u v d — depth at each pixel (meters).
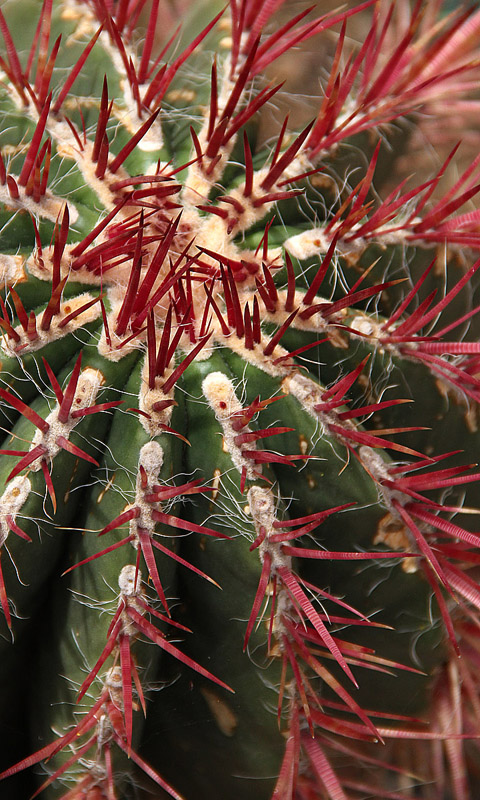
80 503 0.40
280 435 0.41
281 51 0.44
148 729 0.44
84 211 0.41
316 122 0.43
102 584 0.40
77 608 0.40
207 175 0.42
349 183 0.45
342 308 0.40
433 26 0.48
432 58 0.44
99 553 0.38
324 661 0.43
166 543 0.40
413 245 0.44
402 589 0.43
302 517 0.41
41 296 0.40
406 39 0.43
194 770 0.45
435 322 0.45
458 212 0.50
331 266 0.42
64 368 0.40
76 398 0.39
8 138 0.43
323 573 0.43
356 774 0.47
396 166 0.47
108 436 0.40
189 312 0.40
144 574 0.40
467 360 0.45
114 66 0.44
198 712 0.44
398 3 0.53
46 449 0.39
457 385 0.44
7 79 0.44
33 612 0.41
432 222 0.44
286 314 0.41
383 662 0.41
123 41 0.45
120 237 0.39
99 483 0.40
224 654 0.42
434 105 0.49
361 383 0.43
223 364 0.40
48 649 0.42
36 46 0.45
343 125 0.43
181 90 0.45
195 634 0.42
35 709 0.43
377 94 0.45
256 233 0.42
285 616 0.41
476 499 0.48
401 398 0.43
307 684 0.41
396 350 0.43
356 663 0.41
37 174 0.40
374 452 0.42
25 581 0.40
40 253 0.40
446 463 0.46
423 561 0.42
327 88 0.43
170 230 0.38
